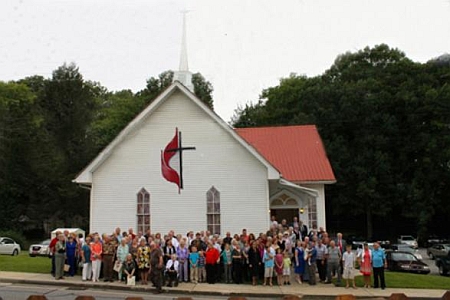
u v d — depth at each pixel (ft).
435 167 186.70
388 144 190.39
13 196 186.80
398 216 203.62
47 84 202.39
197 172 95.76
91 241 75.15
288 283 73.72
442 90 183.93
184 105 97.60
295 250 76.48
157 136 97.45
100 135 229.45
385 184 186.80
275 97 226.79
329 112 191.31
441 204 194.80
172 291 67.21
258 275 74.33
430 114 187.42
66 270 75.82
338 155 186.39
